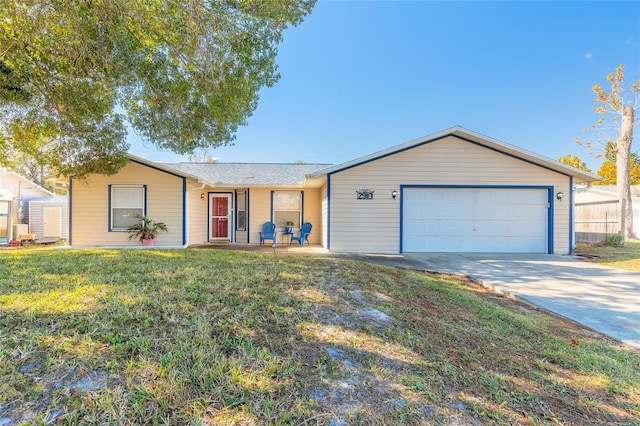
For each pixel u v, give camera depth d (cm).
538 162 975
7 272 383
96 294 292
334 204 973
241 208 1248
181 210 1019
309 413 163
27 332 208
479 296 494
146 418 148
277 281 377
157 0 479
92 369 176
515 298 498
